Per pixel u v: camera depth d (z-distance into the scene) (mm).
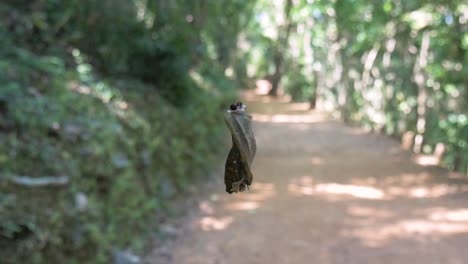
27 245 4496
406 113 17094
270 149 15570
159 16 11125
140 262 5867
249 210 8594
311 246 6848
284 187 10422
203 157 11617
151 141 8383
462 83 11875
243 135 1479
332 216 8289
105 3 9852
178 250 6539
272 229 7562
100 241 5414
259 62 44938
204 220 7926
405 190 10281
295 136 18531
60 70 7602
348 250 6691
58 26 9227
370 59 20094
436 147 14383
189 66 11094
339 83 24453
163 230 7156
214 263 6160
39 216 4828
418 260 6328
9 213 4547
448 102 13719
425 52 14547
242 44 36875
